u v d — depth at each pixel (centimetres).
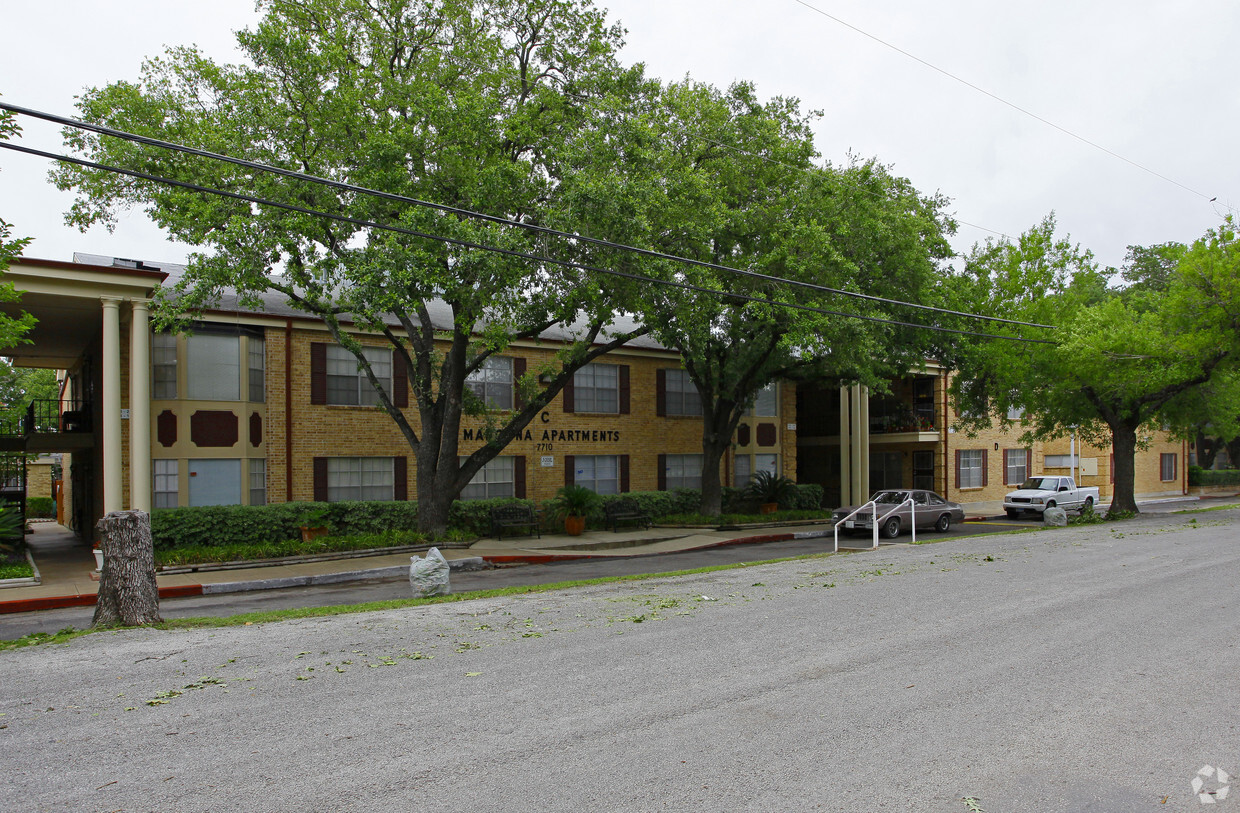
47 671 745
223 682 704
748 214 2062
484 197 1573
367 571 1628
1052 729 572
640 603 1084
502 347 1733
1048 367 2447
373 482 2262
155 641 872
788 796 464
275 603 1306
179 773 500
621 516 2470
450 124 1581
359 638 878
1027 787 477
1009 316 2495
